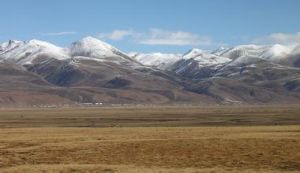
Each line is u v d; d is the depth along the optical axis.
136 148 57.12
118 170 44.19
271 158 49.72
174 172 43.09
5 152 55.34
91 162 49.47
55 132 81.50
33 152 55.19
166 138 66.69
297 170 44.00
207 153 53.44
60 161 50.12
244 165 46.81
